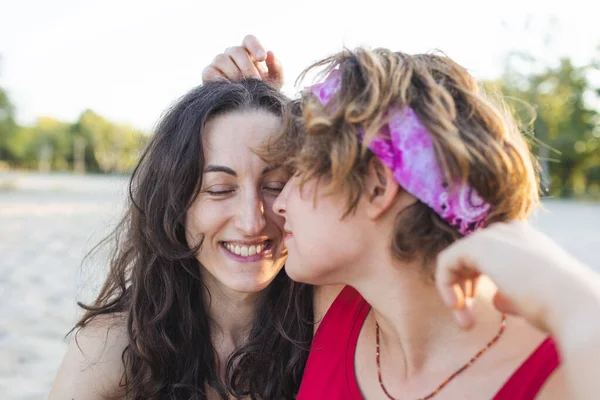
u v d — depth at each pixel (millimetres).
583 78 43562
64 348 4895
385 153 1254
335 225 1359
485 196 1230
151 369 1858
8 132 62219
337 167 1286
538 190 1581
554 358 1212
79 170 73500
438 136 1211
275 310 1939
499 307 1116
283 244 1798
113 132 75812
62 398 1846
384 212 1316
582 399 868
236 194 1732
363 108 1261
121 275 2111
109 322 1921
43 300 6492
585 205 34562
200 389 1901
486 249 1044
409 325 1372
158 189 1858
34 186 37188
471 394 1286
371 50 1437
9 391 3949
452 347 1353
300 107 1509
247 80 1897
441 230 1254
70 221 15906
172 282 1909
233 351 1949
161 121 1973
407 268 1330
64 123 77750
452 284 1101
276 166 1694
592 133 45406
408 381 1399
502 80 39844
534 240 1076
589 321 891
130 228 2137
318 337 1712
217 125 1728
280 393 1898
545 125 43562
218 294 1938
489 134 1263
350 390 1524
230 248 1780
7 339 5059
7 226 14336
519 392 1227
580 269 988
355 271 1407
